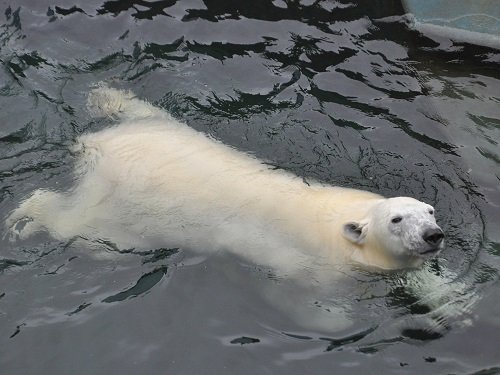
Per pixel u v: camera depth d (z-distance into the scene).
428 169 5.36
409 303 4.77
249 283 4.88
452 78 6.01
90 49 6.12
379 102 5.77
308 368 4.47
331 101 5.75
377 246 4.87
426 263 4.91
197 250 5.04
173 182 5.11
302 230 4.98
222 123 5.60
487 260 4.90
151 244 5.09
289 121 5.62
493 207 5.16
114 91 5.77
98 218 5.16
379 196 5.14
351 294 4.84
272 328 4.66
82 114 5.64
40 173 5.34
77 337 4.61
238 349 4.55
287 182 5.17
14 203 5.21
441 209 5.15
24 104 5.71
